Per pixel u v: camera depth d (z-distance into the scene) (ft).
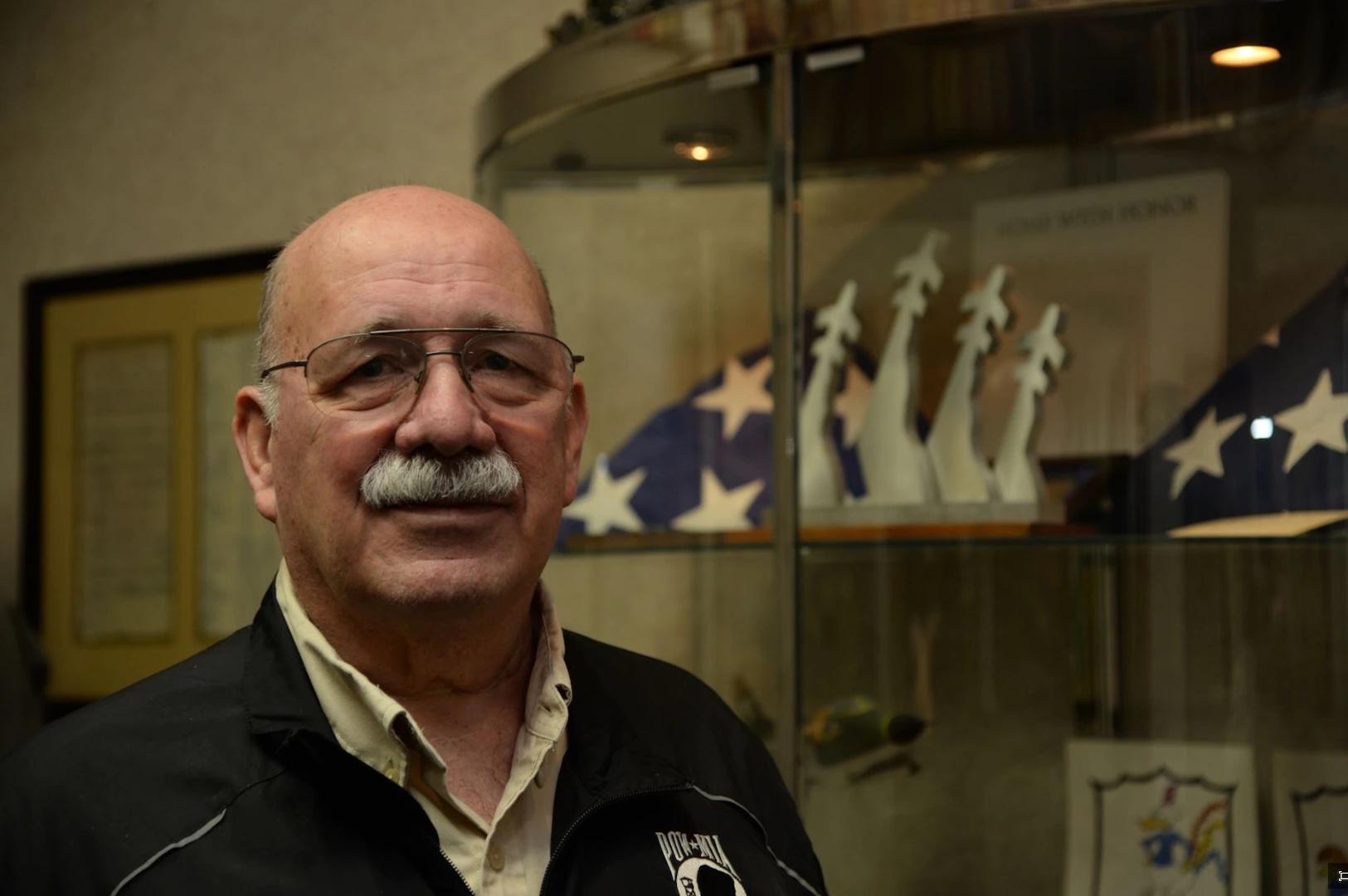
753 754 4.14
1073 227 5.07
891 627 5.15
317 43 7.99
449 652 3.35
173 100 8.57
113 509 8.52
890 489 5.19
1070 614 4.94
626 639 5.77
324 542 3.29
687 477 5.65
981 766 5.04
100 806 3.11
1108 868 4.81
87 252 8.87
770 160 5.16
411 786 3.29
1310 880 4.42
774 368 5.23
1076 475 4.98
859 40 4.82
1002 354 5.17
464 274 3.39
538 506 3.39
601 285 5.86
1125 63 4.70
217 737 3.26
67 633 8.66
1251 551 4.60
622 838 3.46
